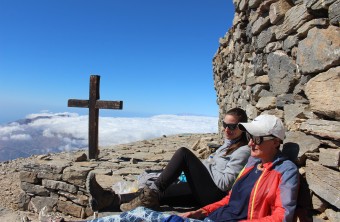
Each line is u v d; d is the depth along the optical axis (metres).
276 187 1.21
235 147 1.69
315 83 1.42
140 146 6.05
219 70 4.82
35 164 3.05
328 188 1.22
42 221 1.61
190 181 1.69
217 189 1.65
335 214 1.19
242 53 3.02
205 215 1.46
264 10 2.19
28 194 3.07
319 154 1.33
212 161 1.80
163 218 1.24
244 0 2.71
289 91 1.83
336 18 1.33
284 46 1.86
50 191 2.99
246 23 2.93
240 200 1.31
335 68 1.31
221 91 4.77
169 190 1.77
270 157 1.29
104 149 5.77
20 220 2.82
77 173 2.88
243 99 2.95
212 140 5.24
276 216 1.14
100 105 4.23
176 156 1.67
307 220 1.26
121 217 1.26
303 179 1.28
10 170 4.41
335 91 1.29
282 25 1.85
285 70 1.85
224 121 1.69
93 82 4.27
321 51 1.40
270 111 2.04
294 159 1.35
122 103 4.18
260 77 2.33
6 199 3.38
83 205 2.86
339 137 1.23
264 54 2.27
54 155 4.67
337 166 1.20
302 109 1.61
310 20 1.56
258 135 1.27
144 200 1.67
